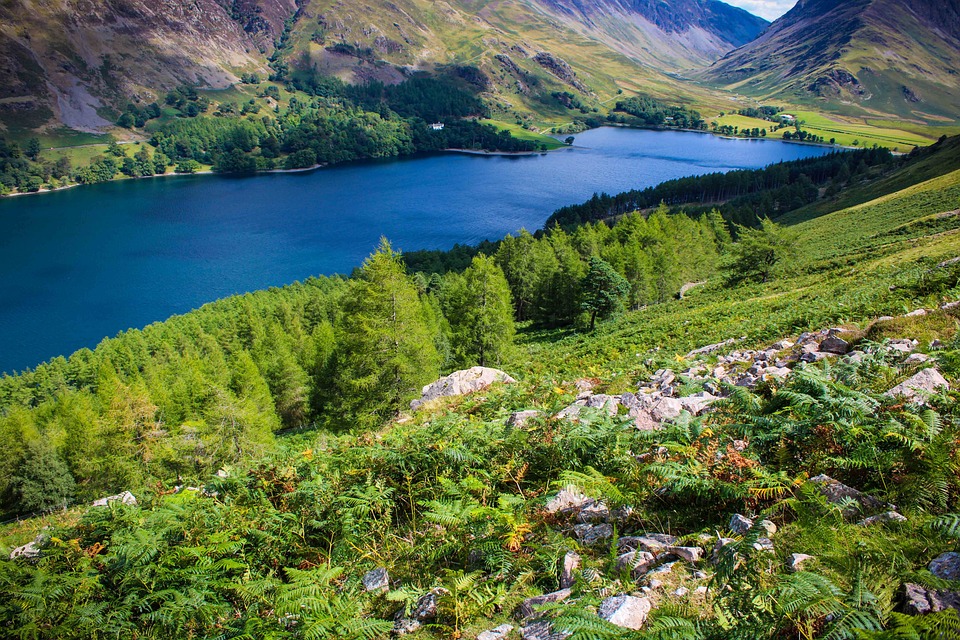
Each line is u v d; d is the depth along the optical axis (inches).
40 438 1765.5
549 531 244.4
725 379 431.2
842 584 169.6
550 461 329.1
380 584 263.1
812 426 269.0
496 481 331.0
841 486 224.7
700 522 244.1
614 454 309.3
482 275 1734.7
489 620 217.2
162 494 423.8
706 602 184.2
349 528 303.1
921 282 693.3
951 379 312.8
